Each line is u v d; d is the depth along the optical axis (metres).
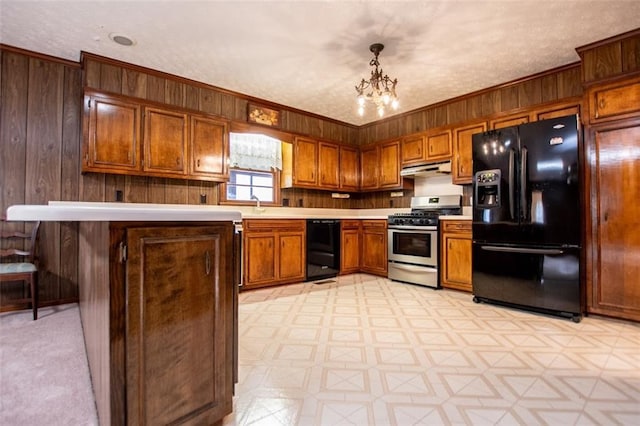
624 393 1.57
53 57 3.02
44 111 3.00
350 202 5.39
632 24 2.52
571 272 2.65
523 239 2.88
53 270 3.03
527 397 1.53
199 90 3.66
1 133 2.83
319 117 4.76
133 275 0.99
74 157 3.12
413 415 1.39
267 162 4.44
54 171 3.04
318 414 1.40
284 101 4.18
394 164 4.67
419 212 4.48
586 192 2.80
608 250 2.69
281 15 2.43
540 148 2.81
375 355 1.98
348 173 5.04
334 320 2.64
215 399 1.23
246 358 1.94
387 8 2.34
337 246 4.54
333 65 3.22
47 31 2.62
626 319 2.62
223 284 1.26
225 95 3.85
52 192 3.02
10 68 2.87
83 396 1.53
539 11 2.37
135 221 1.00
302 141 4.52
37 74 2.98
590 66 2.82
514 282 2.93
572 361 1.91
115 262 0.97
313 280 4.25
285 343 2.17
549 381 1.68
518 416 1.39
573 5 2.30
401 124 4.69
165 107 3.37
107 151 3.04
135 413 1.00
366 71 3.34
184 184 3.71
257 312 2.86
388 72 3.36
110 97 3.07
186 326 1.13
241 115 3.98
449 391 1.58
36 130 2.97
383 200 5.08
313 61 3.14
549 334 2.34
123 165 3.12
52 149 3.03
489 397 1.53
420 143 4.36
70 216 0.83
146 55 3.02
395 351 2.04
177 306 1.11
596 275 2.74
